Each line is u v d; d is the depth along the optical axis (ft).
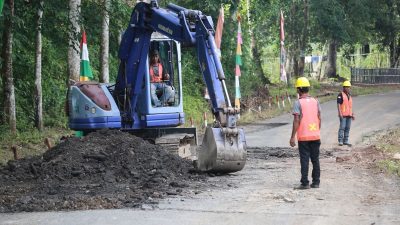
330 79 199.72
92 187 40.04
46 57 88.02
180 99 54.44
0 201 35.73
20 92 82.17
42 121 75.92
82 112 51.60
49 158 47.01
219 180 42.68
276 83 175.32
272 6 135.85
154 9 49.62
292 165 51.26
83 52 70.79
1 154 58.23
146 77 52.31
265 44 179.11
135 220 31.17
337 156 56.85
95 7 80.53
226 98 42.78
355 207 33.58
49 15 75.46
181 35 46.34
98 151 46.24
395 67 217.56
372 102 128.36
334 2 165.68
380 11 192.03
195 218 31.40
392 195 36.91
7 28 67.51
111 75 101.14
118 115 51.67
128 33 51.83
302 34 167.43
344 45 218.38
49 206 34.47
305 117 39.42
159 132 53.42
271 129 86.43
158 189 39.22
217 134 42.50
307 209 33.19
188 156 53.36
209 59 43.24
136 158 45.78
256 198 36.24
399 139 71.10
